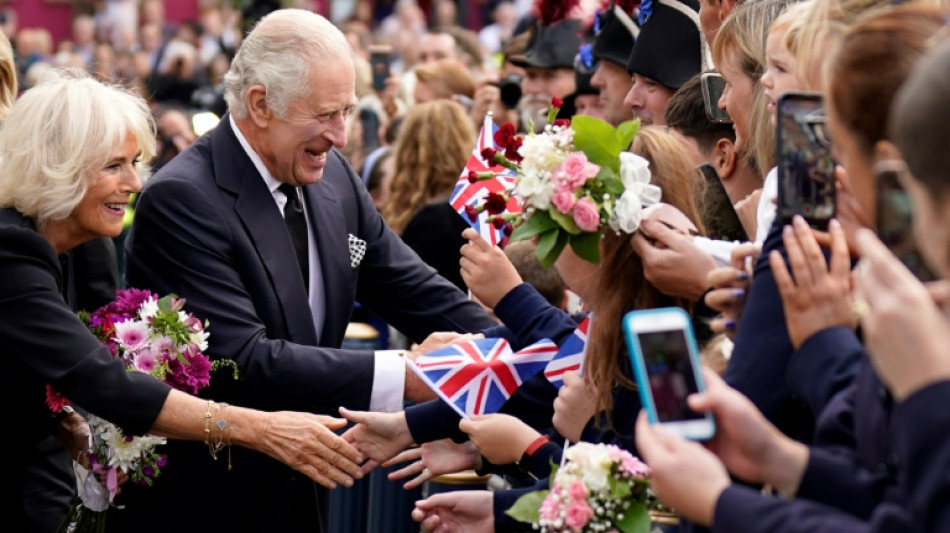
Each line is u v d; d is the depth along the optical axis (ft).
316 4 81.20
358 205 18.62
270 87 16.63
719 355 12.14
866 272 8.37
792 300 10.25
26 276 15.58
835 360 9.98
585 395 13.47
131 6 85.51
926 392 8.00
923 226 8.04
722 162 16.42
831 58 9.68
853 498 9.19
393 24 70.44
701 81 16.48
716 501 8.91
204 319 16.71
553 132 13.64
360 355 16.90
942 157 7.80
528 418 16.05
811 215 10.64
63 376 15.49
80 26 84.48
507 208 14.93
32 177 15.78
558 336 15.40
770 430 9.49
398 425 16.21
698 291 12.67
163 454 16.79
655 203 13.01
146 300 16.38
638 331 9.75
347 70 16.80
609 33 21.53
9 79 19.58
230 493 16.90
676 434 9.41
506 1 70.08
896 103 8.25
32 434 16.55
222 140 17.33
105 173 16.01
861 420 9.31
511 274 15.93
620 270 13.16
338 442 15.96
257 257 16.98
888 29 9.32
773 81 12.74
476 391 15.33
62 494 18.83
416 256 19.12
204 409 15.74
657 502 12.13
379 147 34.37
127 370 15.89
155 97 59.11
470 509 14.23
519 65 27.37
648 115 19.13
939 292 8.38
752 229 14.73
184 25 71.51
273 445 15.83
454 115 26.78
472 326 18.66
